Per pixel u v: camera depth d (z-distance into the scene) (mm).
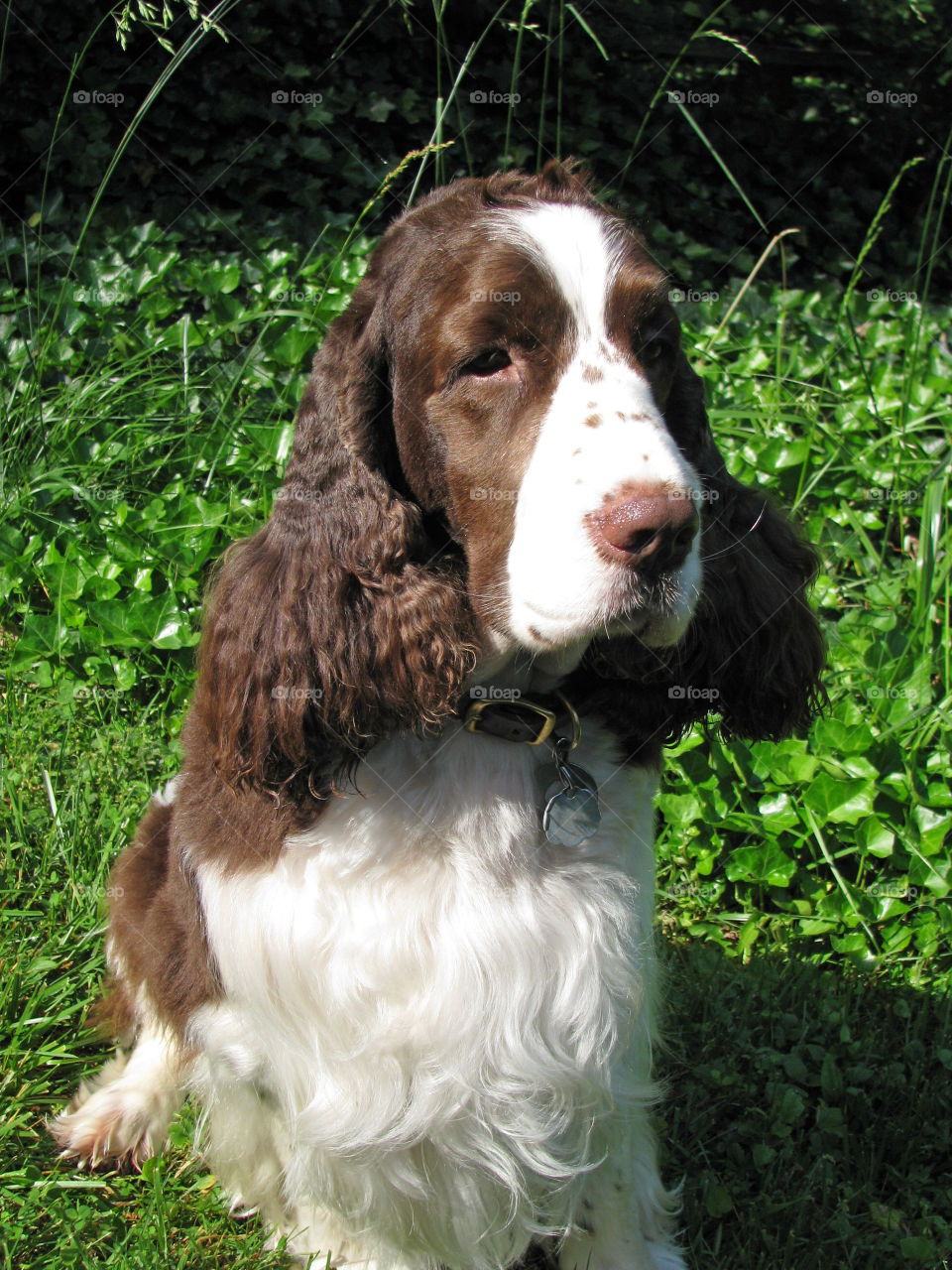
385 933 634
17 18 1701
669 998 871
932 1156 792
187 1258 688
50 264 1581
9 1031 796
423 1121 641
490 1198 673
